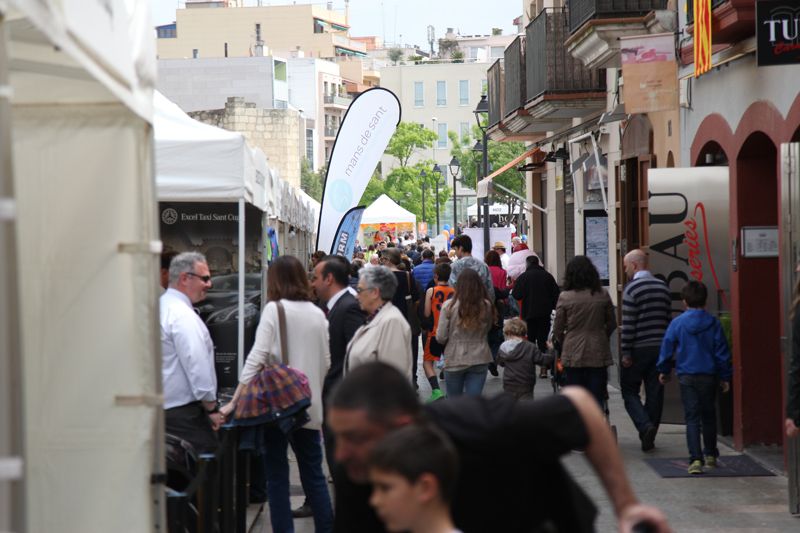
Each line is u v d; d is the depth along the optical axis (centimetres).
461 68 13938
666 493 1147
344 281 1049
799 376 896
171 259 945
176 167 1036
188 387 876
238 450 898
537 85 2623
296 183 6406
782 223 1045
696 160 1556
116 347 532
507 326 1362
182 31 15162
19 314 326
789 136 1157
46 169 530
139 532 529
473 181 8881
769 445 1359
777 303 1353
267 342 905
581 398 406
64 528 527
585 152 2648
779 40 1091
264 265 1295
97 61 449
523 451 394
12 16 397
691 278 1457
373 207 5478
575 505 402
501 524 393
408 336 956
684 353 1233
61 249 530
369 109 1959
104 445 529
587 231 2680
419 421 375
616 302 2238
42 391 525
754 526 1009
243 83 9538
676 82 1552
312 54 15712
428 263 2244
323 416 1000
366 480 372
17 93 515
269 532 1006
